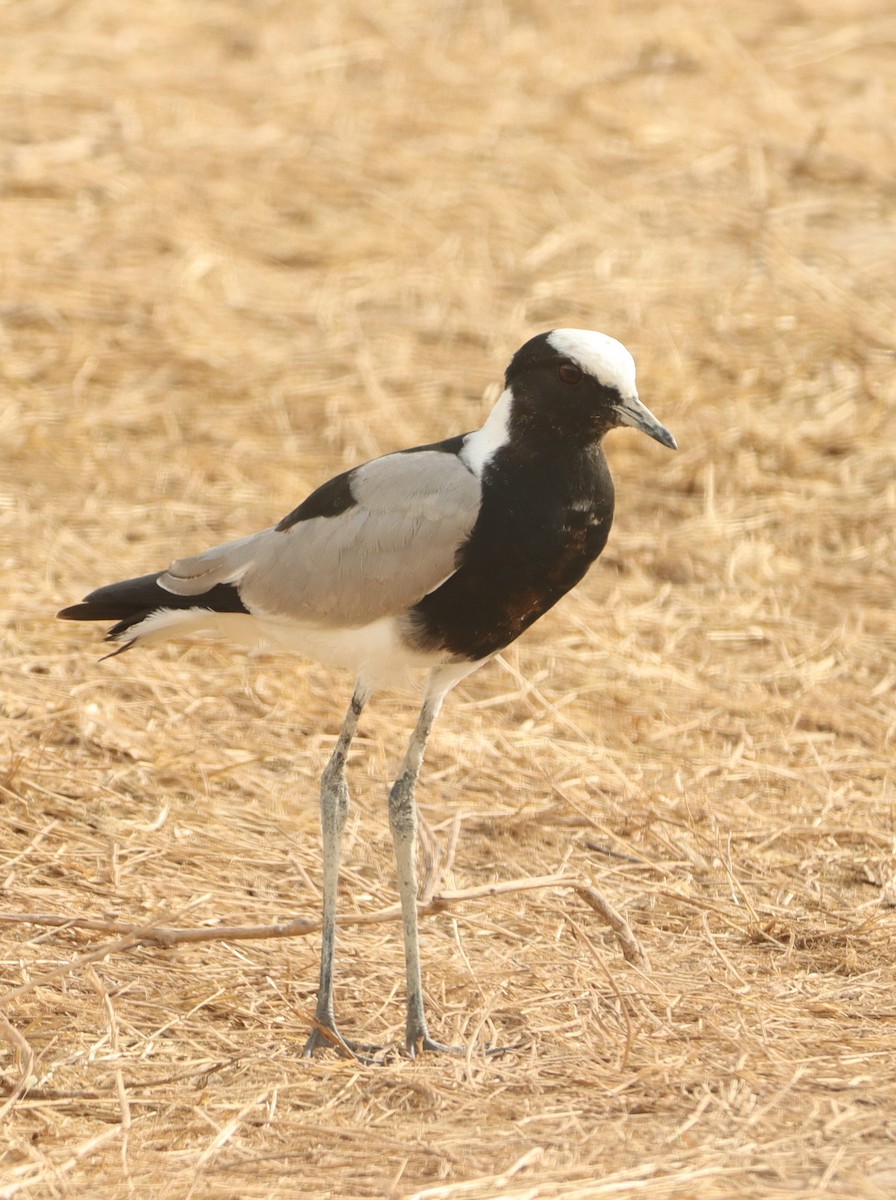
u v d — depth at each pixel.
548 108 23.81
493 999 9.49
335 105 23.61
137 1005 9.31
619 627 14.49
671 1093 8.23
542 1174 7.29
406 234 20.77
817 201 21.58
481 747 12.80
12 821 11.16
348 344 18.61
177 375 18.00
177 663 13.67
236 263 20.03
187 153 22.19
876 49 25.78
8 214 20.56
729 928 10.56
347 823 11.76
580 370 9.07
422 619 9.31
